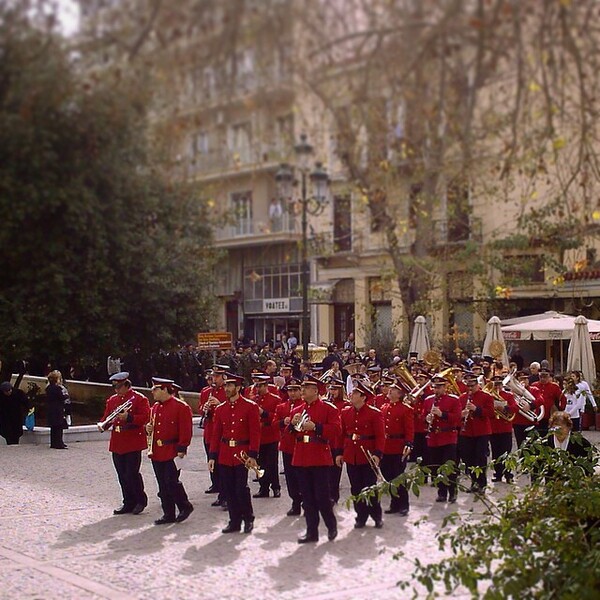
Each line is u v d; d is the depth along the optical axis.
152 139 23.38
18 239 23.62
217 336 26.88
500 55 9.14
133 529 11.98
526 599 6.37
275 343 38.44
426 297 27.12
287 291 41.28
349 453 12.15
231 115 16.69
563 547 6.76
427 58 9.55
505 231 26.97
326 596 8.65
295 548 10.83
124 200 25.67
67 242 24.64
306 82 10.93
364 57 10.18
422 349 26.50
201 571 9.71
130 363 30.41
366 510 11.94
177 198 27.14
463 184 19.73
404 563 9.96
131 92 12.47
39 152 22.02
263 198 37.31
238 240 39.06
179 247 27.83
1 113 20.14
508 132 16.17
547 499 7.81
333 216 33.72
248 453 11.72
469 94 10.52
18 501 13.91
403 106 12.47
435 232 25.97
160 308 26.89
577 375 19.67
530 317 27.77
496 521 8.40
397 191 23.56
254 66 12.51
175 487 12.44
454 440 14.25
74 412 27.64
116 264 25.84
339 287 38.34
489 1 8.61
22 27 10.59
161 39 9.01
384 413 13.23
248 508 11.80
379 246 32.41
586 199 16.22
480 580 6.77
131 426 13.11
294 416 11.55
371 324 33.09
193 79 10.23
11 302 24.09
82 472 16.78
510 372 17.27
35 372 32.25
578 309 30.84
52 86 12.76
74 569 9.84
